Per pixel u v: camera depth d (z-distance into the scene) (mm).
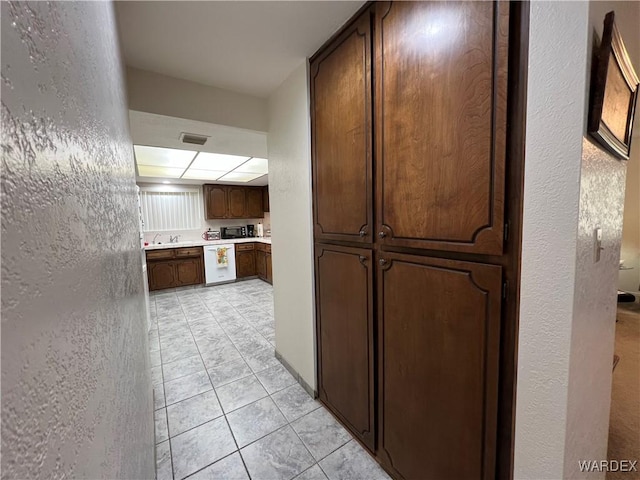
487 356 944
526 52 785
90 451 344
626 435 1557
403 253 1222
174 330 3229
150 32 1439
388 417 1369
